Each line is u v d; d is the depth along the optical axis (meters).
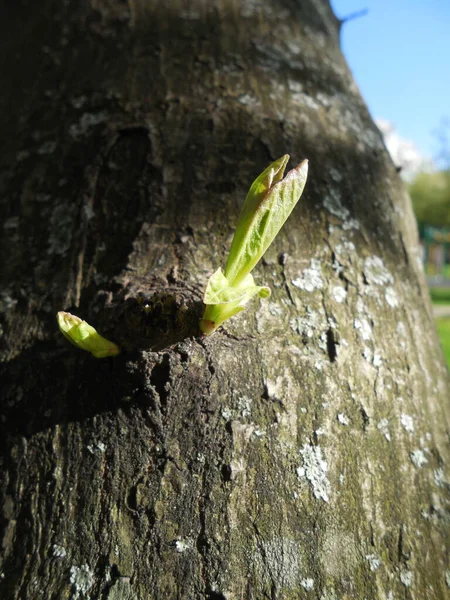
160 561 0.11
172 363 0.12
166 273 0.14
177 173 0.16
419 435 0.14
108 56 0.21
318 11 0.27
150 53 0.20
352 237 0.16
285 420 0.13
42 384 0.13
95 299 0.14
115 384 0.12
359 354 0.14
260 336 0.13
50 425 0.12
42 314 0.14
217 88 0.19
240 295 0.11
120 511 0.11
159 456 0.12
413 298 0.17
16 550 0.11
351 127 0.20
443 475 0.14
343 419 0.13
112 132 0.18
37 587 0.11
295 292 0.15
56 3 0.24
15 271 0.16
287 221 0.16
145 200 0.16
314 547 0.12
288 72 0.21
